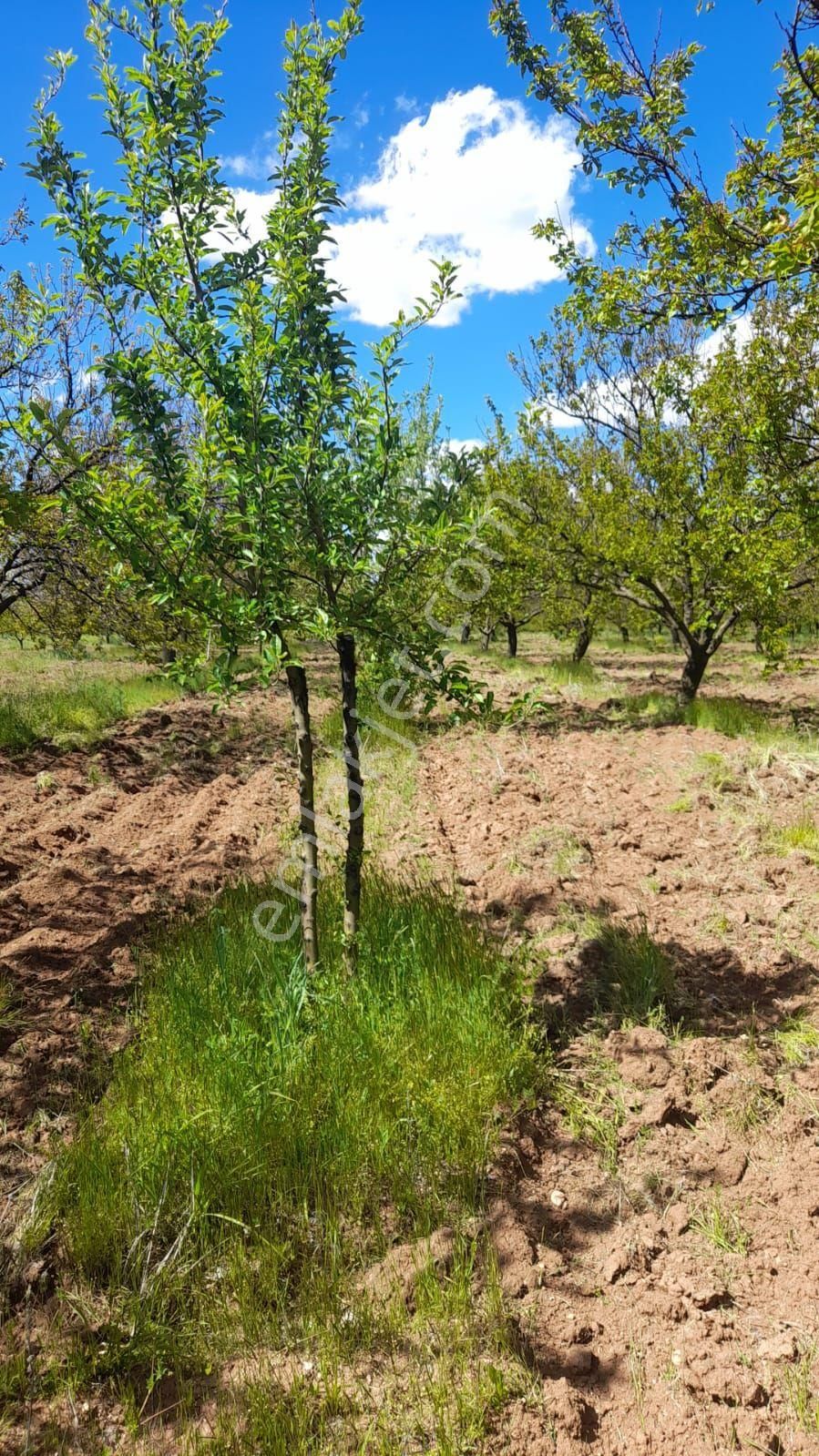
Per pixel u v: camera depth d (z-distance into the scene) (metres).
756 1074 3.55
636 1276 2.68
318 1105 3.17
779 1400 2.26
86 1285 2.58
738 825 6.37
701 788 7.36
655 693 12.53
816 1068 3.57
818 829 6.09
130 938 4.69
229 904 4.86
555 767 8.41
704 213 5.28
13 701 10.23
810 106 5.15
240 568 3.56
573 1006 4.07
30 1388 2.29
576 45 5.73
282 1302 2.50
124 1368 2.35
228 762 9.04
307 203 3.39
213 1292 2.56
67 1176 2.87
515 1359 2.36
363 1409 2.22
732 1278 2.66
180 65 3.09
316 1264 2.64
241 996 3.82
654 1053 3.69
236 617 3.17
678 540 10.19
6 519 3.24
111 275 3.19
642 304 6.17
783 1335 2.44
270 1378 2.30
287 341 3.23
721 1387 2.29
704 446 10.02
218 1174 2.85
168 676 3.38
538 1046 3.74
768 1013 3.99
